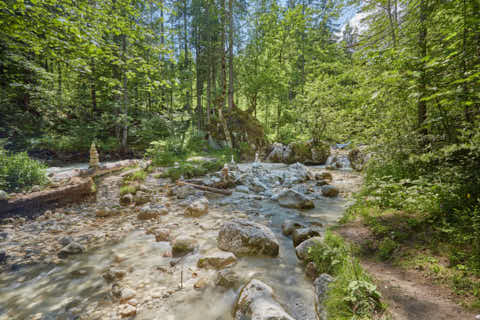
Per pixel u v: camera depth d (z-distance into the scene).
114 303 2.79
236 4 22.02
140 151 18.92
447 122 4.48
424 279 2.69
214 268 3.54
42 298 2.86
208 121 22.44
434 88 3.37
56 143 15.09
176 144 17.36
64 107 18.98
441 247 3.14
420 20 5.00
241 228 4.19
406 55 4.22
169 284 3.16
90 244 4.41
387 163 5.96
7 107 13.94
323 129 15.81
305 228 4.48
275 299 2.65
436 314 2.10
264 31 24.41
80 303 2.78
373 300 2.29
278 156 16.45
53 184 7.26
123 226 5.32
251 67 23.50
